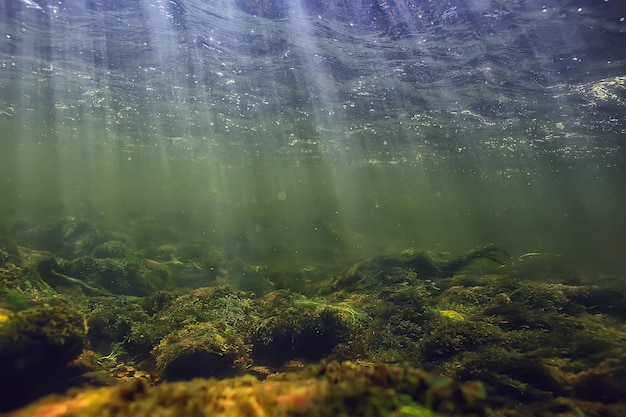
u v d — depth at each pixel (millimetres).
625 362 4309
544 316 6133
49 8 11391
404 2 10562
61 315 4047
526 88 13836
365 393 1896
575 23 10164
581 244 23344
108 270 9117
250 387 2027
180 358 4840
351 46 12445
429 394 1943
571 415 3756
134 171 48188
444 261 11156
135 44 13031
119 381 4531
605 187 37031
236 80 14961
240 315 6602
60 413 1804
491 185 39281
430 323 6246
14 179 77625
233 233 21703
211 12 11586
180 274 11141
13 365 3475
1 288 5746
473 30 11117
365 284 9312
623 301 7539
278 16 11602
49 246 12555
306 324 5914
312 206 68500
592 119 16266
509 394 4207
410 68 13258
